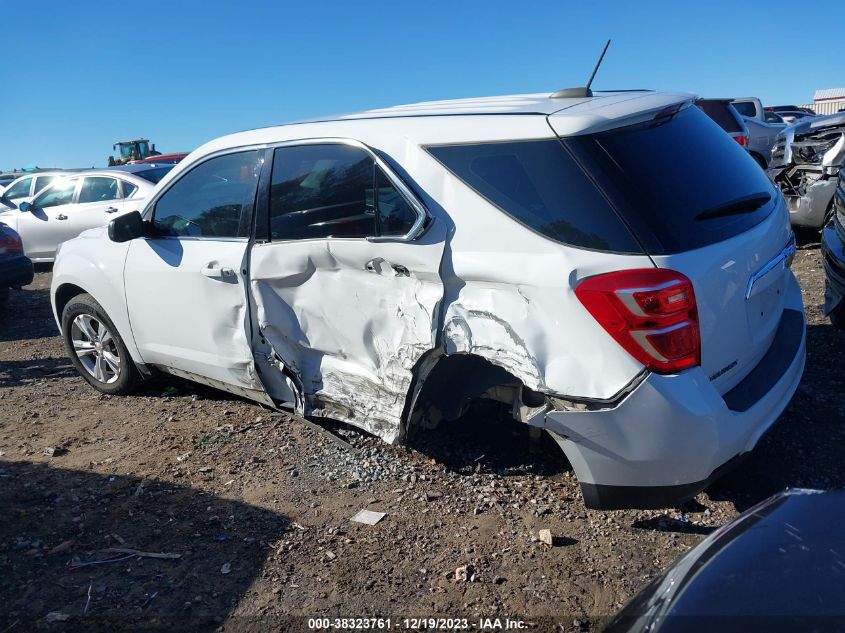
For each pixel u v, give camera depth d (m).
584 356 2.86
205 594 2.95
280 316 3.95
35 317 8.64
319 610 2.83
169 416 4.75
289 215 3.87
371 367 3.66
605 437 2.84
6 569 3.14
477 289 3.16
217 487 3.78
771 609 1.70
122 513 3.56
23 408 5.09
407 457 3.95
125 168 11.90
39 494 3.77
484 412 4.07
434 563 3.08
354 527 3.36
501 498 3.53
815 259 8.29
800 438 3.98
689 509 3.40
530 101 3.50
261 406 4.80
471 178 3.20
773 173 9.09
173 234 4.54
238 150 4.20
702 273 2.85
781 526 1.98
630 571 2.97
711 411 2.79
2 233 8.23
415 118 3.51
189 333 4.42
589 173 2.94
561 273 2.88
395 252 3.37
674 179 3.05
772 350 3.46
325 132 3.78
